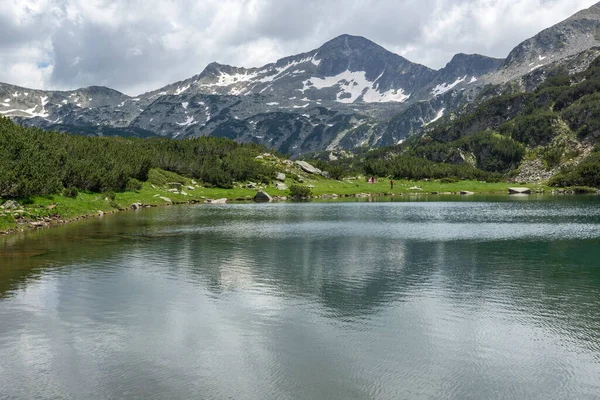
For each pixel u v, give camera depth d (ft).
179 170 496.23
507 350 64.95
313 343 67.21
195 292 94.32
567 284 101.04
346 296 91.81
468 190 625.82
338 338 69.21
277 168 612.70
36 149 260.21
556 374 57.62
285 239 170.09
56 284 99.86
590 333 71.41
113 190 339.57
